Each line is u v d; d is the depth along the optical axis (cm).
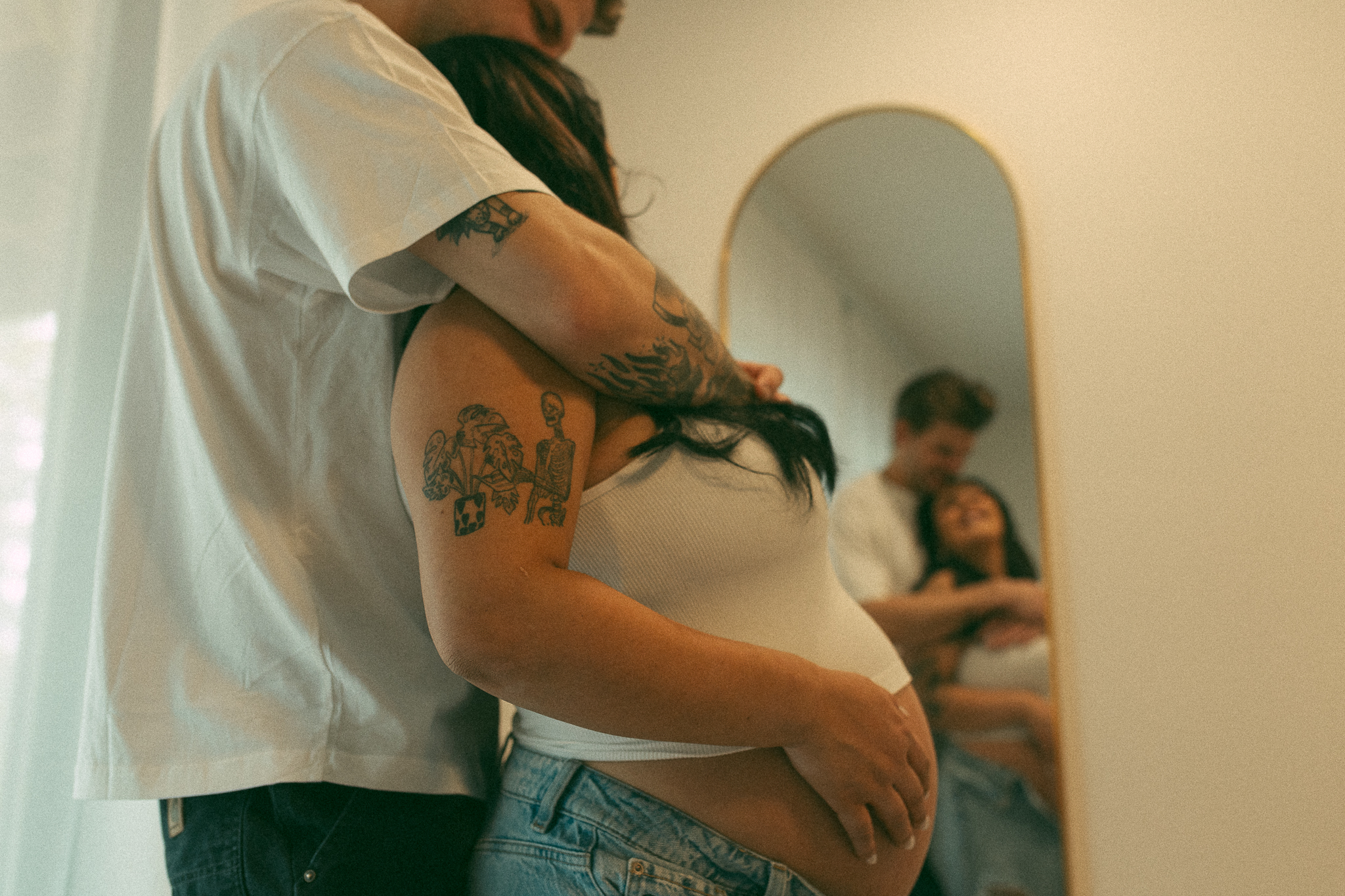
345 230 56
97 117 93
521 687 52
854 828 63
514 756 70
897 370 171
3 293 83
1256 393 152
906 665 159
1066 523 158
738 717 56
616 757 62
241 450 64
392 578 68
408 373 60
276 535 64
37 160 87
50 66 89
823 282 179
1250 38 162
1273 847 139
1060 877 145
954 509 163
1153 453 156
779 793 62
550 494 56
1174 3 168
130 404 67
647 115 201
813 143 186
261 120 61
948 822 153
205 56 66
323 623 64
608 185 82
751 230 186
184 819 63
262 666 63
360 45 61
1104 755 149
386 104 59
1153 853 144
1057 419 162
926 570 162
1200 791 144
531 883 62
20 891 80
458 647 52
